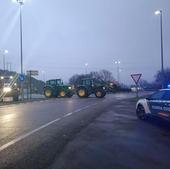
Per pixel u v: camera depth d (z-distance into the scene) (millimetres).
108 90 65625
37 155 9016
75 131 13062
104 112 20734
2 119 17734
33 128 14102
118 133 12523
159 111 15016
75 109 23688
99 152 9273
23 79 41281
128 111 21281
